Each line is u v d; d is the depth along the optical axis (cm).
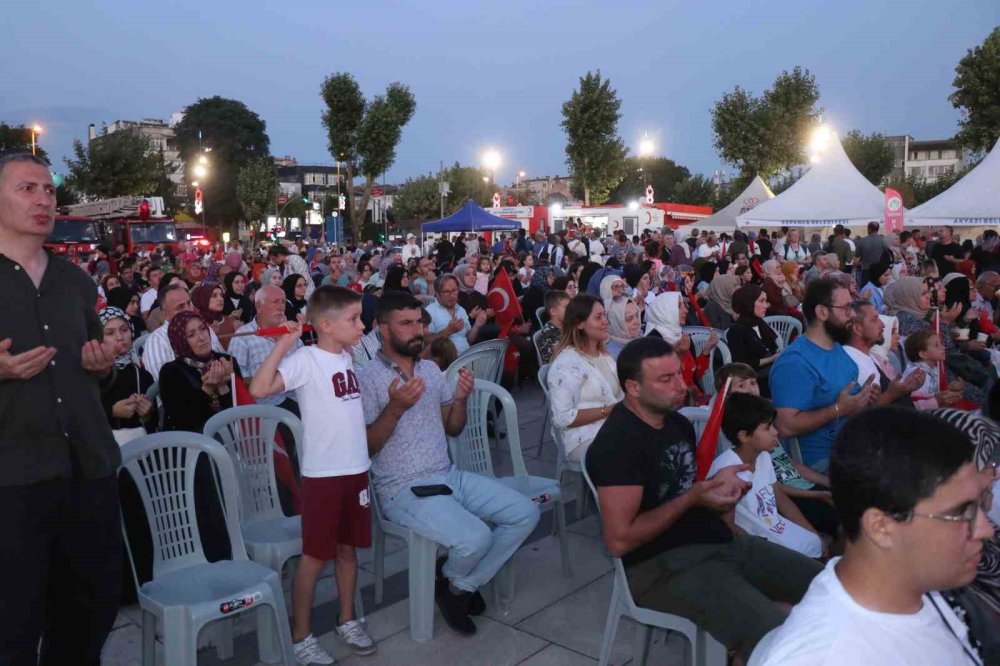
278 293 574
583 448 469
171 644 300
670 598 296
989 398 324
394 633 383
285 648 329
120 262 1706
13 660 261
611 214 3253
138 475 338
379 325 393
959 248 1366
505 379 864
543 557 471
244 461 398
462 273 919
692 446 323
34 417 264
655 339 309
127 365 471
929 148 8544
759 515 354
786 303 952
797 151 3719
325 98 3684
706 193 6219
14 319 263
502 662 356
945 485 143
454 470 410
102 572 288
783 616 268
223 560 365
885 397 407
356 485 354
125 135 5362
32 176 267
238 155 6719
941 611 165
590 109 3588
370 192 3775
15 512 261
